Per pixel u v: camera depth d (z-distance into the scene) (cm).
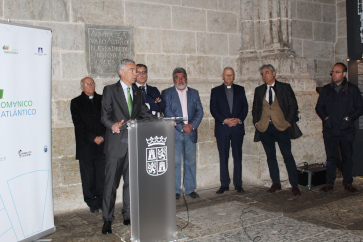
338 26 731
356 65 595
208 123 582
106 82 503
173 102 506
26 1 450
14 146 330
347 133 514
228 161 588
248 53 616
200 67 584
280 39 609
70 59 480
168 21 553
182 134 509
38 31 348
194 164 519
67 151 471
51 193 371
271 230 378
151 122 332
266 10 611
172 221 347
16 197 334
